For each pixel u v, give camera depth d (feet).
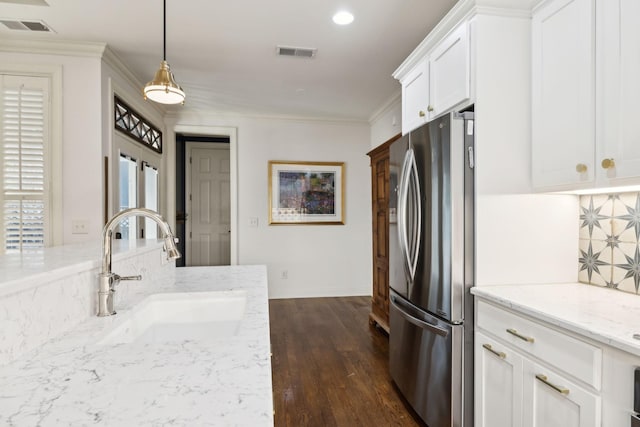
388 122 14.28
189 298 5.14
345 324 12.36
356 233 16.56
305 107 14.53
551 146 5.48
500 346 5.19
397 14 7.79
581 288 5.78
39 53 8.90
